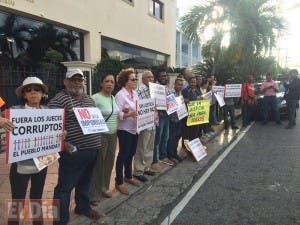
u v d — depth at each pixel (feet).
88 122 14.40
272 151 30.30
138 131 19.12
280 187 20.57
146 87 21.35
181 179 22.44
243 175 23.09
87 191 16.16
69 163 14.24
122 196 19.02
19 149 11.99
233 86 41.57
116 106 17.56
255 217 16.37
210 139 36.29
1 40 33.88
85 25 45.85
